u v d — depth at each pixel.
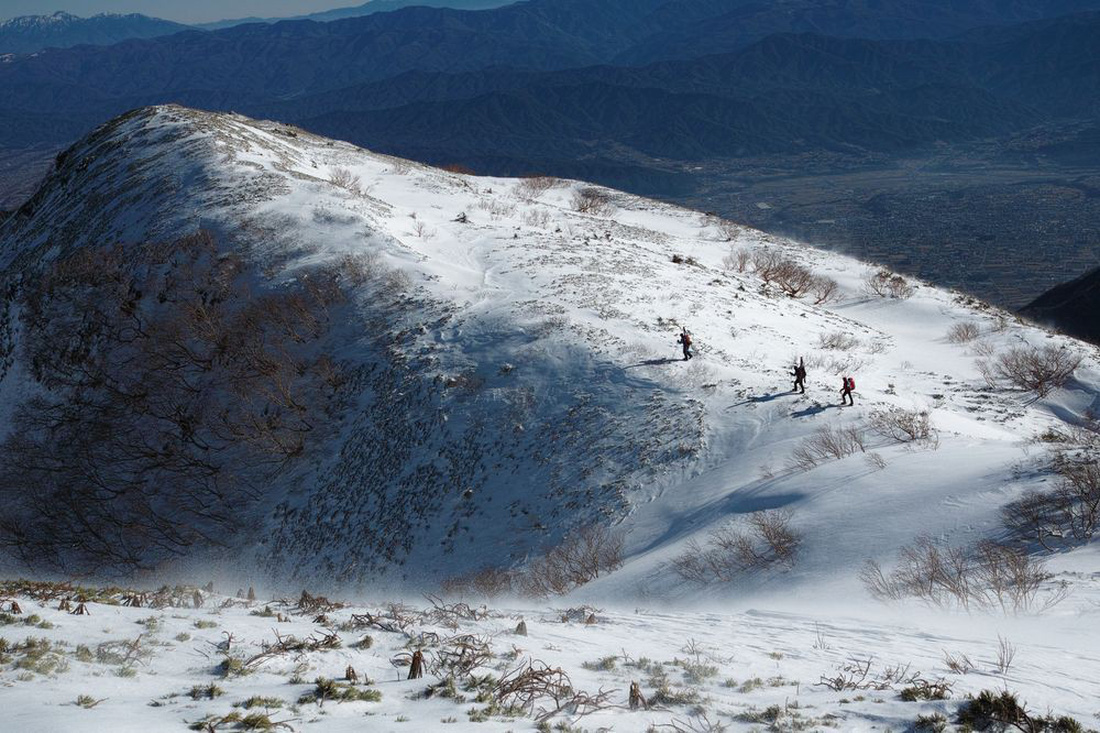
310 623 10.70
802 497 24.22
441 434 35.09
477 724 6.72
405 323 42.41
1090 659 10.85
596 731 6.77
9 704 6.45
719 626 14.05
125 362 45.78
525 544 28.75
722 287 50.91
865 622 14.53
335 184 62.72
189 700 7.00
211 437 40.12
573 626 13.50
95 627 9.33
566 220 68.88
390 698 7.48
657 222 81.75
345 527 33.19
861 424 29.86
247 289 47.34
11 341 52.56
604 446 32.19
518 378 36.88
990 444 25.42
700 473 29.53
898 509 21.42
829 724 7.25
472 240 54.44
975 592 15.62
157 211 57.66
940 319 54.97
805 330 46.47
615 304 42.81
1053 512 18.72
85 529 37.22
